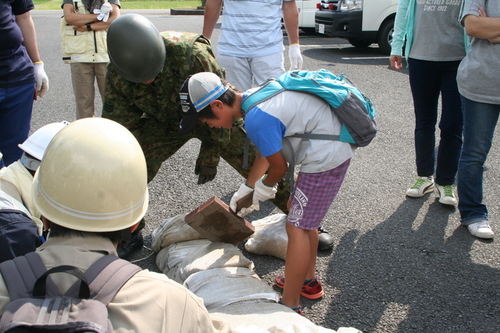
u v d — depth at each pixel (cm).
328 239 323
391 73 831
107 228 128
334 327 257
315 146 233
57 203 126
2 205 188
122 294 120
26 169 224
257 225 326
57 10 1823
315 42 1162
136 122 297
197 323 131
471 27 297
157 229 317
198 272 260
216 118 237
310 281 278
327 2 1017
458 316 264
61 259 122
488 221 341
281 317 220
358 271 304
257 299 241
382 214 374
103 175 127
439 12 346
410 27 367
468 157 333
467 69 313
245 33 390
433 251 325
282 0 405
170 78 271
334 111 233
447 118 367
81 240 128
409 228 353
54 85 753
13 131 339
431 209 381
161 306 123
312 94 231
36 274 119
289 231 253
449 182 384
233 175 447
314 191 243
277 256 318
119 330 116
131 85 274
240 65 400
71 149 128
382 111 628
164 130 302
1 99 322
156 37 251
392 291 285
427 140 386
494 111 316
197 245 295
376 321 261
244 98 233
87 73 504
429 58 356
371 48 1078
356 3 966
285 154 238
